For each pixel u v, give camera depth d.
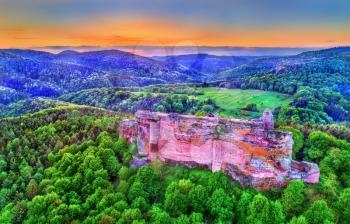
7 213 68.06
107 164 77.88
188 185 64.06
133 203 62.31
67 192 71.69
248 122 68.19
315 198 59.72
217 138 67.94
